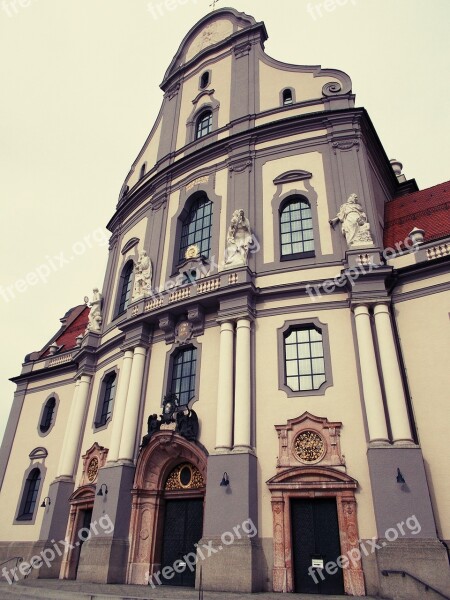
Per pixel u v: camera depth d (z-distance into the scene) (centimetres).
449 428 1359
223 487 1416
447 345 1464
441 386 1419
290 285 1694
